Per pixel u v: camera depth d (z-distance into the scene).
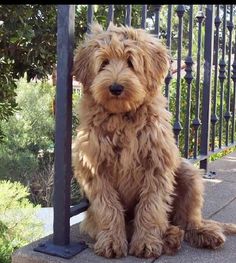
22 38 2.71
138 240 1.12
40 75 3.04
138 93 1.08
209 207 1.46
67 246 1.12
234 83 2.13
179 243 1.13
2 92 3.13
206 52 1.80
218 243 1.14
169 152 1.15
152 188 1.15
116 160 1.12
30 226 3.50
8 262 2.94
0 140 3.82
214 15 1.83
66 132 1.09
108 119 1.11
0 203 3.51
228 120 2.08
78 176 1.18
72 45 1.09
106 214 1.13
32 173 5.96
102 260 1.09
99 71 1.10
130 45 1.11
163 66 1.18
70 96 1.09
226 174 1.83
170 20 1.51
